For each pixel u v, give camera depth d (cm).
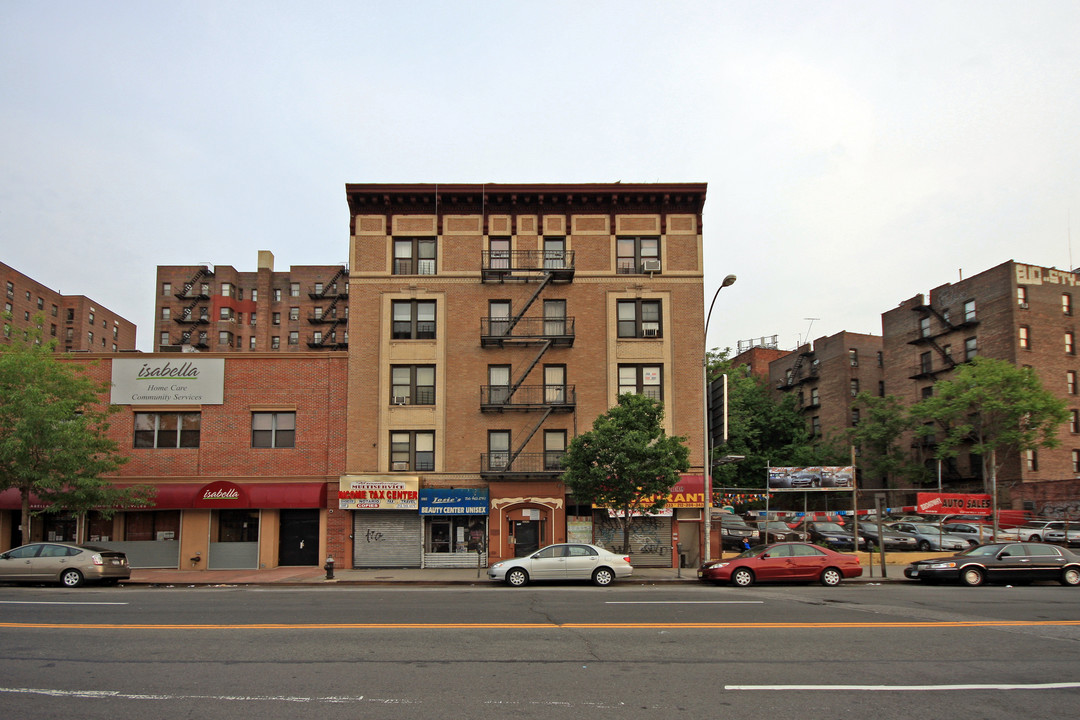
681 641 1252
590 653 1150
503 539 3058
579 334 3266
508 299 3291
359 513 3097
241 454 3134
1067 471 4912
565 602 1812
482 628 1370
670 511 3086
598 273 3297
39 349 2755
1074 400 5038
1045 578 2347
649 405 2675
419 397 3231
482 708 852
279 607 1705
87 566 2328
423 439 3197
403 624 1419
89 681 969
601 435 2598
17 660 1093
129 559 3031
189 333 9038
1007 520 4103
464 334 3262
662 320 3281
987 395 4353
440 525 3131
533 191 3291
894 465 5391
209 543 3052
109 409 2922
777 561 2344
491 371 3253
